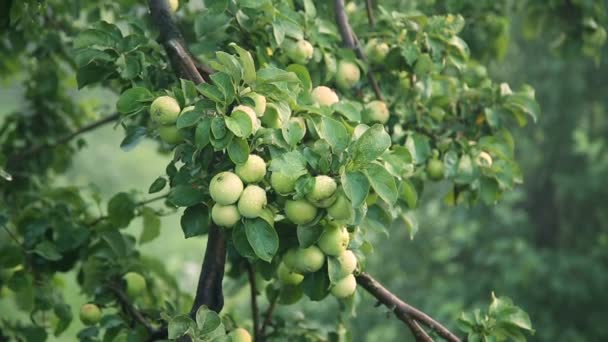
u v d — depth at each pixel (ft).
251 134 7.84
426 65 9.24
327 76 9.03
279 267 9.05
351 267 8.20
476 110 9.68
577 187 19.01
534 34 11.99
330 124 7.80
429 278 20.42
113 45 8.46
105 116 11.93
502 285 18.69
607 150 19.27
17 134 11.15
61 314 9.78
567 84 18.94
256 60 8.91
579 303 18.71
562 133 19.69
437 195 20.38
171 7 8.89
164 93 8.11
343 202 7.75
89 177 35.94
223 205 7.83
